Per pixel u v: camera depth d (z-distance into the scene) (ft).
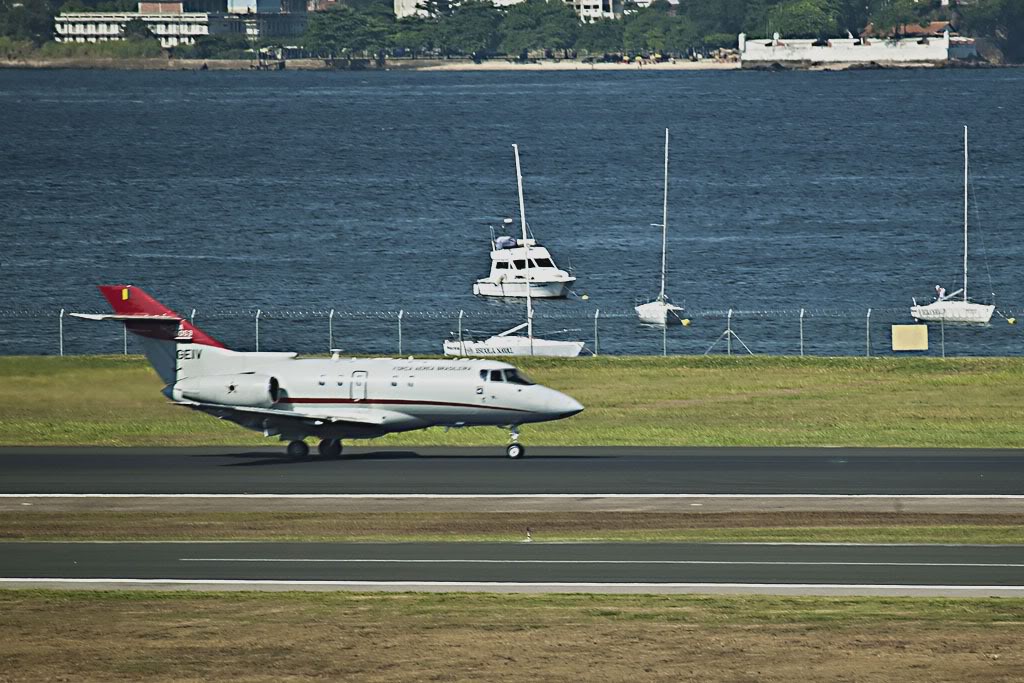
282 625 406.82
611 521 554.87
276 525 548.72
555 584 453.17
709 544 513.45
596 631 399.85
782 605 426.51
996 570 471.62
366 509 579.07
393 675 365.81
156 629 403.54
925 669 368.27
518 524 549.95
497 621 409.90
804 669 368.68
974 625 404.16
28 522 554.05
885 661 374.02
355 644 389.39
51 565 481.46
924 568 474.90
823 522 552.00
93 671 369.71
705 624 406.21
